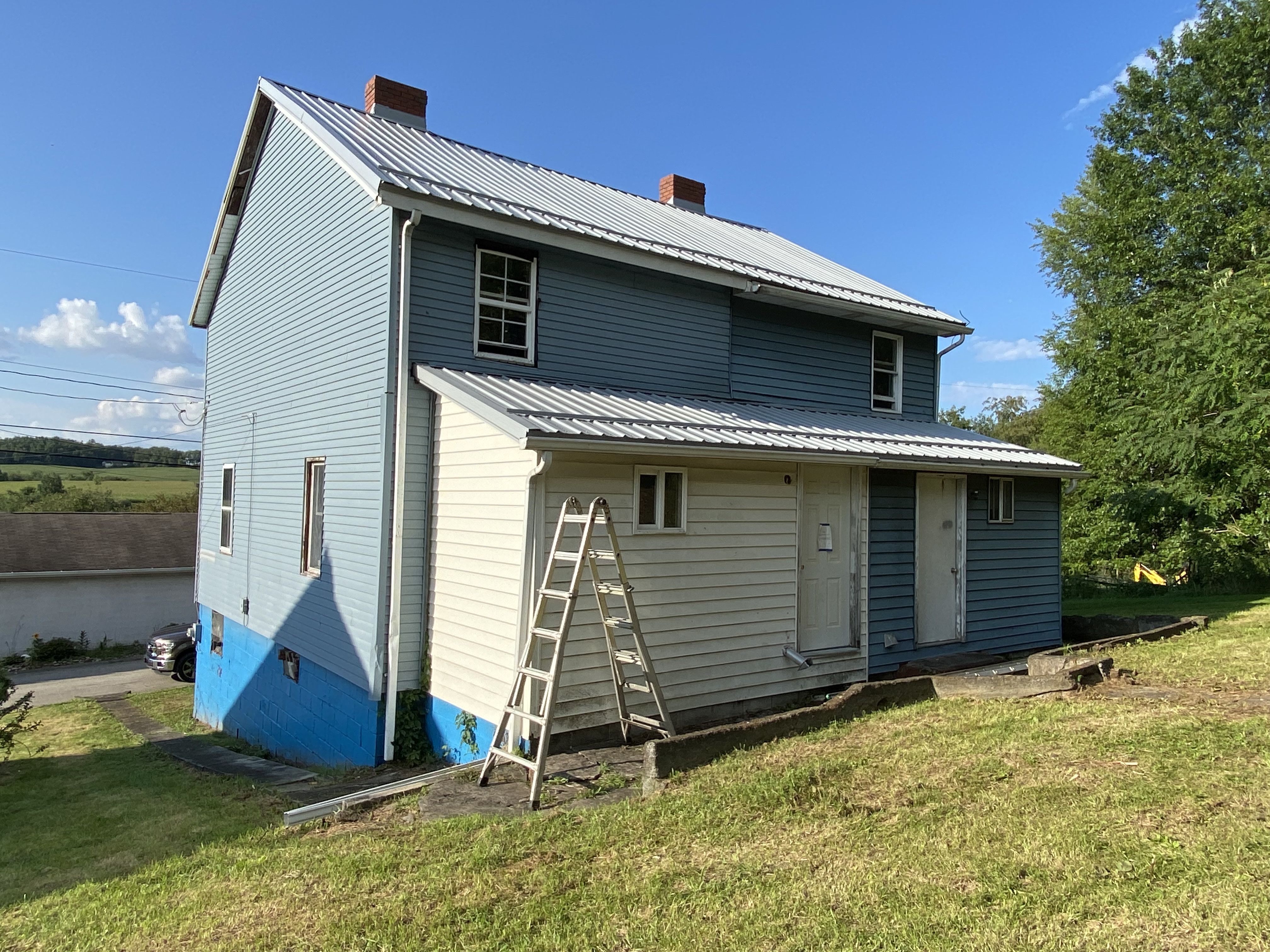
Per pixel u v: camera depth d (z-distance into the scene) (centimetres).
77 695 1995
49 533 2772
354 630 920
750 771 605
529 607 723
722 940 388
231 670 1357
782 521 931
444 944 405
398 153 1023
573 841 513
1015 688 794
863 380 1307
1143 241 2680
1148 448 1905
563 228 936
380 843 546
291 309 1137
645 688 728
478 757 777
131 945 444
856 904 409
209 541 1515
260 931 438
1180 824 472
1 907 542
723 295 1128
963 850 459
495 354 935
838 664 984
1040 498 1294
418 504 873
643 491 811
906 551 1086
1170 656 942
